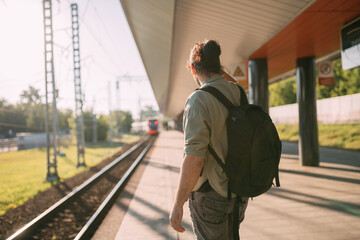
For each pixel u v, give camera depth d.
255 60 7.55
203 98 1.28
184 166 1.21
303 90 7.75
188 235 3.39
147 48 10.86
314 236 3.11
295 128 18.14
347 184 5.52
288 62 8.21
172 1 5.16
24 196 7.48
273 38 5.66
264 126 1.21
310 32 5.38
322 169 7.25
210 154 1.32
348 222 3.49
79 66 14.78
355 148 10.64
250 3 4.29
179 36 7.54
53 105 10.56
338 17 4.63
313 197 4.71
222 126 1.29
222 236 1.34
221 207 1.32
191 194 1.42
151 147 20.89
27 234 4.41
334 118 15.56
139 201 5.29
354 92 17.23
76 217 5.39
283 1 4.00
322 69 7.65
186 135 1.25
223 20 5.27
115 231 4.24
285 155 10.48
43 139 33.41
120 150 23.39
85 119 39.84
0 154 23.59
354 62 4.67
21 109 72.12
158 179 7.55
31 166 14.42
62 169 13.22
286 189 5.34
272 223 3.59
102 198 6.81
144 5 6.48
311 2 3.89
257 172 1.20
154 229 3.74
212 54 1.42
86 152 23.08
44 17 10.54
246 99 1.50
